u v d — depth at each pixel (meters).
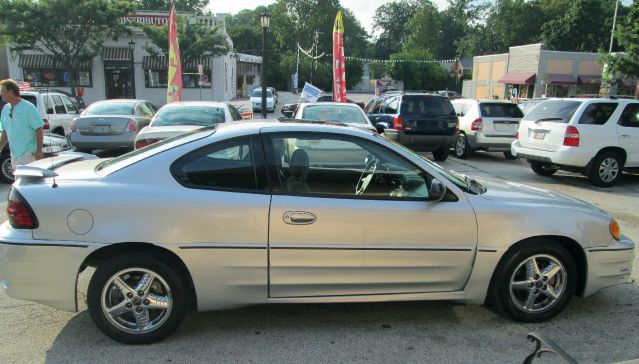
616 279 3.95
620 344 3.55
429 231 3.55
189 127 8.31
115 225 3.24
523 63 38.59
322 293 3.56
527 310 3.79
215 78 36.22
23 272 3.23
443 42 87.81
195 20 34.72
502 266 3.71
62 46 28.86
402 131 11.95
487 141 12.81
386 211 3.49
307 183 3.61
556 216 3.72
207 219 3.32
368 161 3.67
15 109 5.95
